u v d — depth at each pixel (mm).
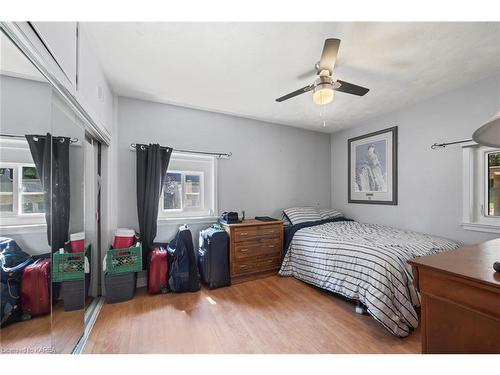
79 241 1802
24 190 1245
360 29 1679
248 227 3084
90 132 2139
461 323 1023
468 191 2654
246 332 1926
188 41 1809
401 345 1764
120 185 2846
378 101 3068
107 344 1759
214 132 3447
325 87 1869
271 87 2627
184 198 3307
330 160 4609
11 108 1153
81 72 1599
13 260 1174
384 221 3590
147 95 2838
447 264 1126
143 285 2865
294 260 3178
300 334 1899
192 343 1779
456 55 2023
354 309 2312
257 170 3824
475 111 2574
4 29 894
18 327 1181
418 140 3133
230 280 2945
